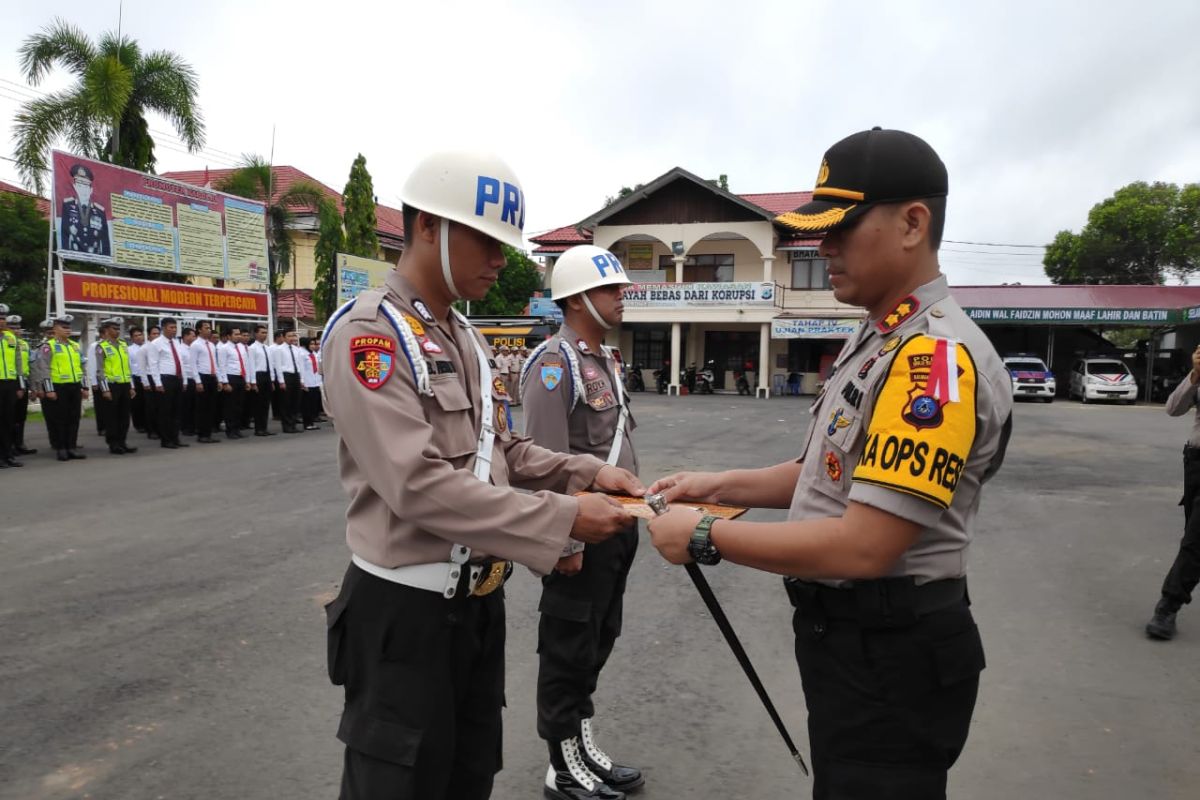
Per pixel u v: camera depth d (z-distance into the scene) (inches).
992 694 143.6
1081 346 1218.0
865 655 61.6
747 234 1093.1
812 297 1123.3
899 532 55.7
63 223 563.2
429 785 69.2
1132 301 1099.9
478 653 73.9
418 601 68.4
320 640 164.9
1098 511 302.7
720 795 112.1
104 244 595.8
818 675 64.6
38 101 652.7
